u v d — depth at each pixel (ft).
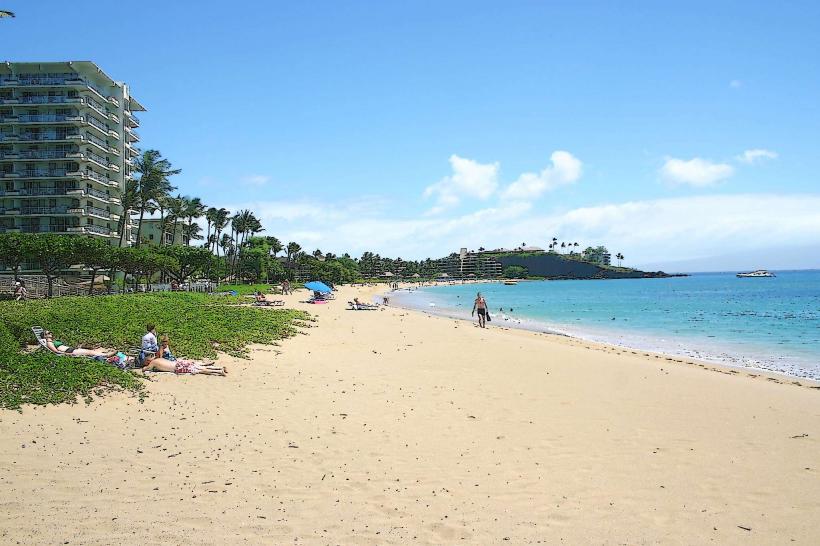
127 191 226.38
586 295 367.86
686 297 313.53
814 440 38.04
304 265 486.79
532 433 39.11
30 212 227.40
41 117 227.20
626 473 31.53
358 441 36.58
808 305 221.05
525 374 61.82
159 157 232.12
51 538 22.02
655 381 59.06
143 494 26.86
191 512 25.16
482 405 47.06
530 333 116.26
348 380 55.83
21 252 135.85
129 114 269.64
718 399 50.70
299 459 32.91
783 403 49.44
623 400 49.75
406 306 231.91
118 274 243.40
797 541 23.82
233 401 45.21
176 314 91.04
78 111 234.58
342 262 620.08
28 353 50.52
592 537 23.93
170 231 304.91
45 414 37.50
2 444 31.89
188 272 239.91
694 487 29.58
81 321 71.87
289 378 55.11
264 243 389.60
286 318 110.63
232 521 24.48
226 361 61.05
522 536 23.93
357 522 24.93
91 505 25.32
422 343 88.07
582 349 86.63
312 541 22.99
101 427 36.32
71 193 226.58
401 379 57.41
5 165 229.66
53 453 31.32
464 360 71.05
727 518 25.94
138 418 38.86
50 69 232.32
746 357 85.97
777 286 488.85
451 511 26.32
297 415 42.19
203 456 32.55
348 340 88.53
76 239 152.05
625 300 289.74
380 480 30.04
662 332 125.70
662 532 24.50
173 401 43.75
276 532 23.65
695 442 37.42
